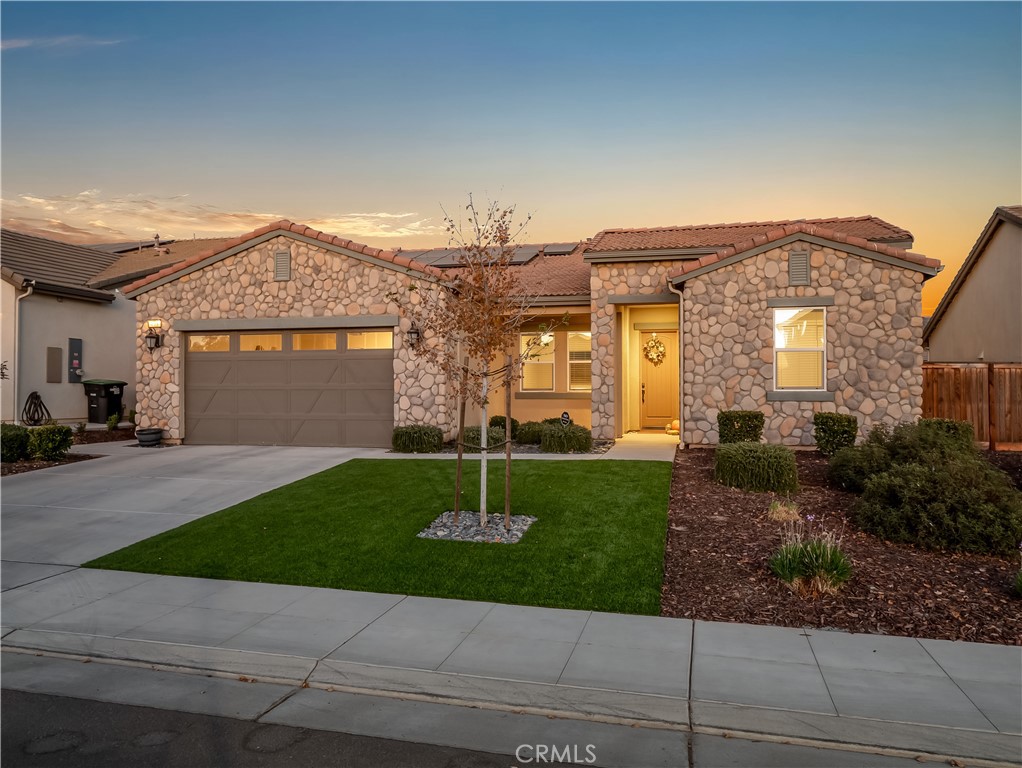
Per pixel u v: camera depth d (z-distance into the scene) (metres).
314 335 16.23
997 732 4.19
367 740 4.34
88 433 19.17
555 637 5.80
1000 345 19.38
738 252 14.45
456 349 15.47
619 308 17.11
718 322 14.67
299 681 5.24
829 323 14.11
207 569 7.70
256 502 10.41
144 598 6.86
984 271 20.33
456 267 19.73
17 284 17.95
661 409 19.17
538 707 4.77
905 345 13.75
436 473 12.07
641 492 10.27
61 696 4.98
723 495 10.14
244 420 16.59
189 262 16.62
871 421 13.85
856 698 4.66
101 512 10.13
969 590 6.62
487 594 6.84
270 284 16.28
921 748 4.17
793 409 14.25
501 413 19.09
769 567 7.21
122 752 4.17
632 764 4.04
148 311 17.05
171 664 5.55
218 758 4.10
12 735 4.39
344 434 16.00
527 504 9.84
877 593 6.58
